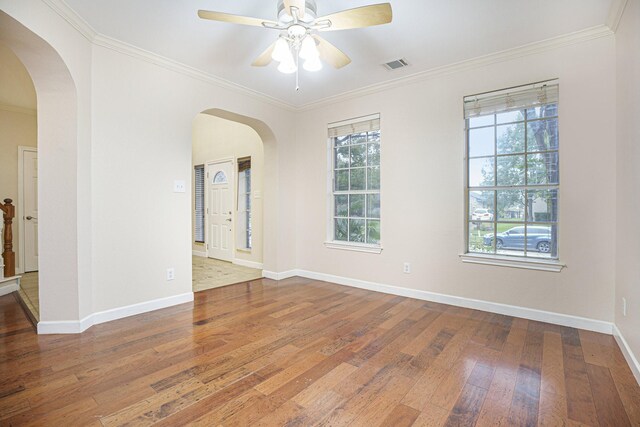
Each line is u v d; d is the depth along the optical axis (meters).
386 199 3.79
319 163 4.46
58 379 1.89
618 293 2.42
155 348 2.32
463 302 3.27
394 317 2.98
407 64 3.24
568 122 2.71
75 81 2.46
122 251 2.92
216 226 6.28
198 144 6.70
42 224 2.52
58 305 2.55
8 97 4.25
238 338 2.51
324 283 4.30
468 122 3.28
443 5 2.26
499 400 1.72
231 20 1.99
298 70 3.39
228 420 1.55
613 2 2.23
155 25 2.54
